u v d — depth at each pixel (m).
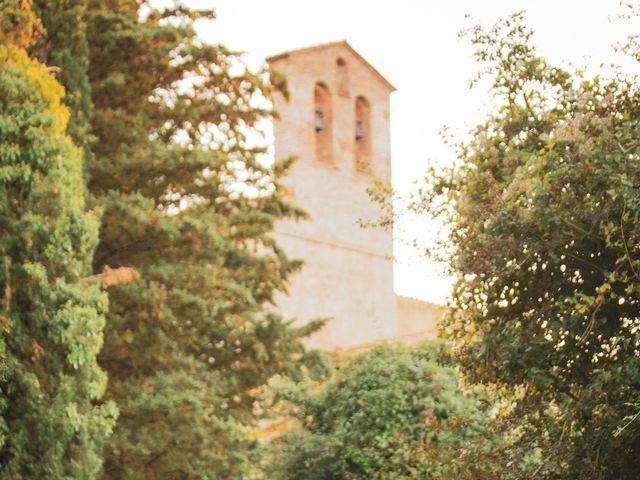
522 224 11.41
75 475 14.48
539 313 11.79
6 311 14.76
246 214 20.66
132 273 17.30
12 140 15.42
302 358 20.75
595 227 11.13
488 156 12.16
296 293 38.44
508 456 12.53
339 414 21.67
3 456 14.46
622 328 11.53
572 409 11.58
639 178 10.88
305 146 39.62
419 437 20.34
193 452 17.97
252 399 20.97
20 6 17.50
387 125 42.72
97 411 15.06
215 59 21.11
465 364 12.50
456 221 12.06
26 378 14.47
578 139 11.22
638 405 10.56
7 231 15.18
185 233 19.17
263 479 21.39
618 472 11.52
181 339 19.48
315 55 40.53
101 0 20.11
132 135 20.17
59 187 15.41
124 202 18.64
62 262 15.20
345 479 21.14
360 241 40.72
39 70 15.94
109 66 20.72
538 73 12.62
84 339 14.86
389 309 41.22
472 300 12.17
